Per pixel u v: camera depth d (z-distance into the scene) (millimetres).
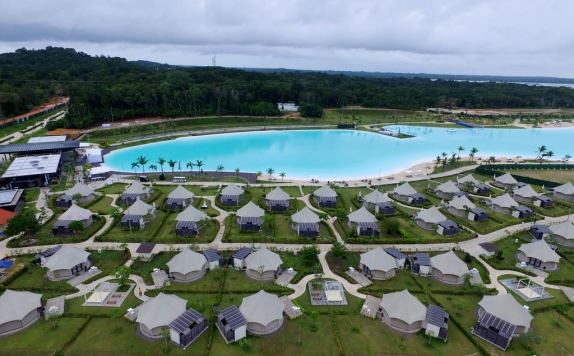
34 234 70312
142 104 199750
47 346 43219
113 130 172375
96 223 77125
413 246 70625
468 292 56125
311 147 171125
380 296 55000
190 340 44344
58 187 99062
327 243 70938
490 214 87688
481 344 45531
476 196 101438
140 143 162875
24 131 165375
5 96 177625
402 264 62719
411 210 89438
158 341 44625
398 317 47438
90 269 59250
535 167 133375
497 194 103375
